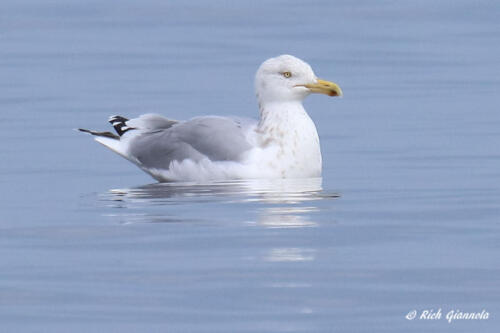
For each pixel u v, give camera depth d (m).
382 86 27.55
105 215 15.05
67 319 10.74
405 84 27.72
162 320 10.66
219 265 12.36
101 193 16.81
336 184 17.12
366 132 21.92
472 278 11.87
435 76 28.78
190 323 10.57
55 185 17.58
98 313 10.88
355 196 16.14
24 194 16.86
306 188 16.77
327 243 13.30
